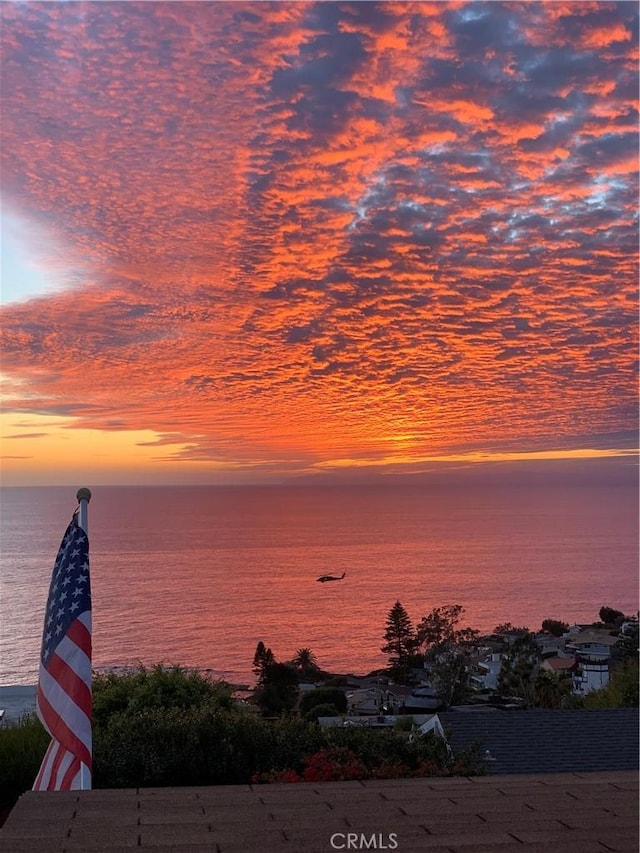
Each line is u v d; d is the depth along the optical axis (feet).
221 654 234.79
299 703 135.44
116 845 11.18
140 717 32.24
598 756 43.45
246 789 14.39
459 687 138.51
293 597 365.20
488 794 14.21
